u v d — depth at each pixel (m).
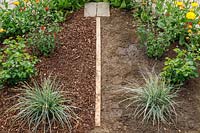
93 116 1.88
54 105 1.85
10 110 1.90
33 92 1.91
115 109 1.93
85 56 2.27
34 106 1.85
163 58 2.26
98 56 2.27
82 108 1.92
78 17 2.62
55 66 2.19
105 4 2.76
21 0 2.53
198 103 1.98
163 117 1.87
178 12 2.37
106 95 2.02
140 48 2.33
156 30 2.38
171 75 2.04
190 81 2.10
